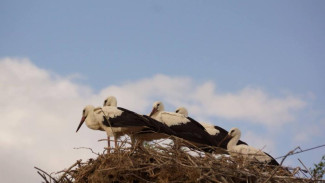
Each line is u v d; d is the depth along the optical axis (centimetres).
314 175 1490
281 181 1483
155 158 1475
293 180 1482
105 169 1448
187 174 1429
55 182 1522
